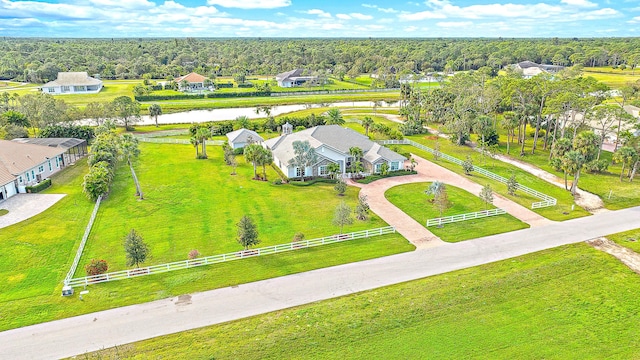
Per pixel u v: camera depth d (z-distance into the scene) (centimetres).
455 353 2816
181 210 5225
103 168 5684
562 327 3091
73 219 4916
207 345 2861
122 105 9812
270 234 4594
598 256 4119
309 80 17838
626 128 7950
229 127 9694
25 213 5038
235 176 6544
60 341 2898
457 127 8531
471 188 6122
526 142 8781
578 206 5484
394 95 15938
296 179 6356
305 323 3094
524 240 4478
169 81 17962
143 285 3591
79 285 3572
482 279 3675
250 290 3531
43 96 9275
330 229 4728
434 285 3578
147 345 2859
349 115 11856
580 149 6319
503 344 2903
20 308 3247
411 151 8175
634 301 3406
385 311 3234
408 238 4512
